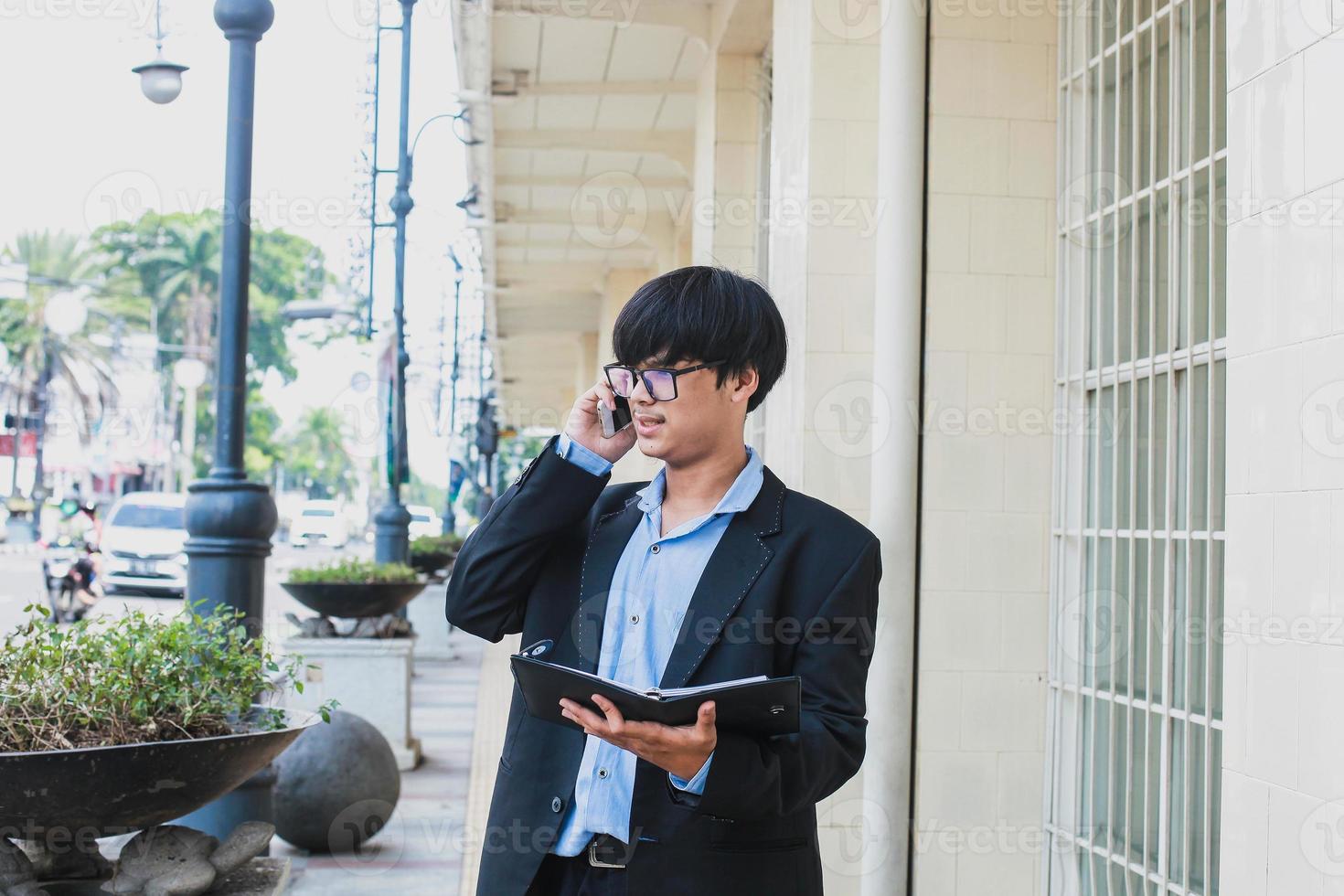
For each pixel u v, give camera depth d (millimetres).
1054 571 4219
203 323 60312
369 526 49281
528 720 2115
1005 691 4238
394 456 12516
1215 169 3381
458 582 2162
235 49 4660
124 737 2789
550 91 8883
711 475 2115
